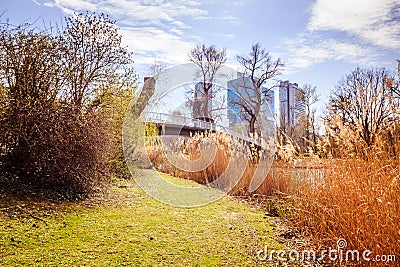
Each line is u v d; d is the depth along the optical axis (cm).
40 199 539
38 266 296
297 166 575
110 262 315
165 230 435
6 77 599
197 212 556
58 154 585
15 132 580
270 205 558
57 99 638
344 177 377
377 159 364
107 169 690
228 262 326
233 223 480
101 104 750
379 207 300
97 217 493
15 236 369
